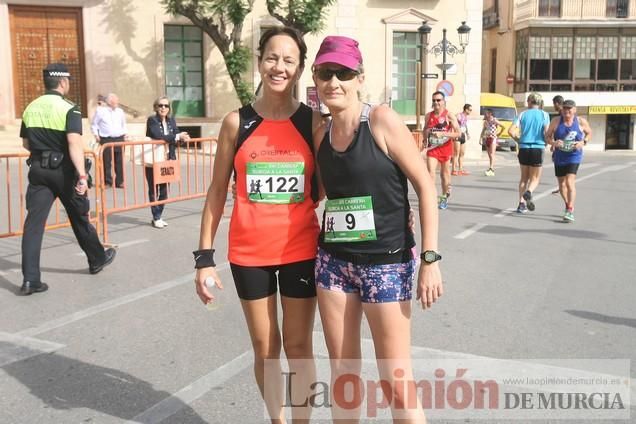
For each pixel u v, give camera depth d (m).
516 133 10.83
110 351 4.66
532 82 34.16
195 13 18.42
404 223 2.85
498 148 28.27
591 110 34.00
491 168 17.34
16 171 14.73
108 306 5.69
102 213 8.12
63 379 4.19
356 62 2.73
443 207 11.16
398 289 2.82
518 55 35.41
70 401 3.88
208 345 4.77
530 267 7.03
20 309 5.62
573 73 34.34
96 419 3.65
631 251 7.84
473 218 10.17
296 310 3.11
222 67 21.28
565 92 34.25
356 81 2.75
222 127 3.13
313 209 3.12
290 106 3.09
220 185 3.19
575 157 9.73
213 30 18.62
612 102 34.06
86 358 4.53
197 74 21.36
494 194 13.23
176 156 9.96
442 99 10.66
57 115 6.05
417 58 23.28
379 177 2.76
